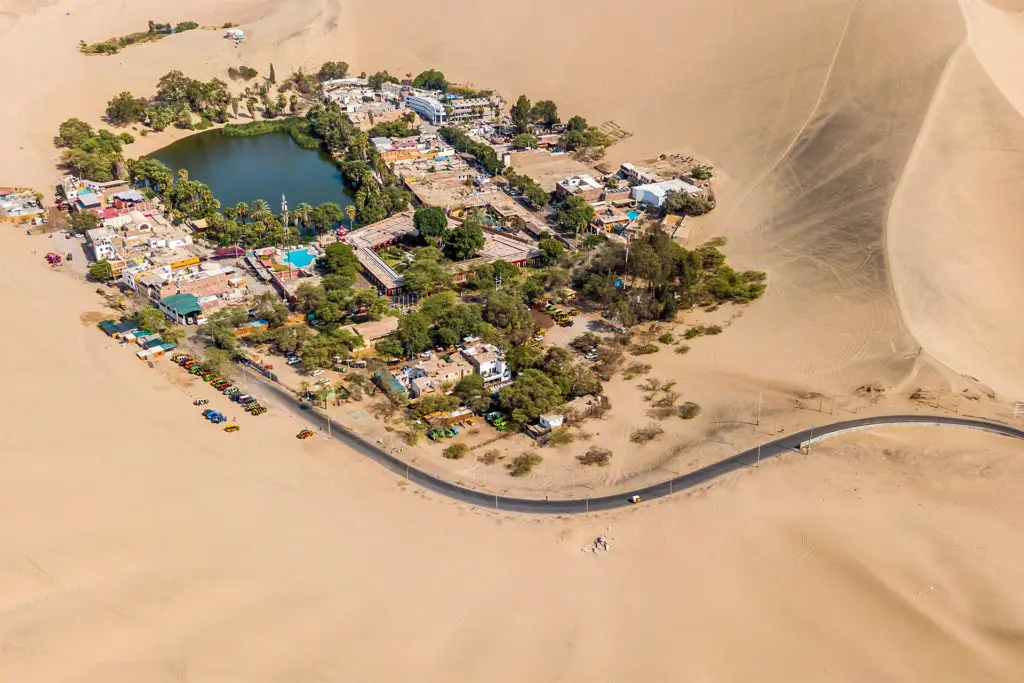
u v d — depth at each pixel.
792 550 182.88
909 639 161.62
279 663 151.75
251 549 180.38
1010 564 177.38
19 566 168.38
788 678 153.62
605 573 179.75
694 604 170.88
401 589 173.12
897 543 183.00
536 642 161.38
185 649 152.62
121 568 170.88
